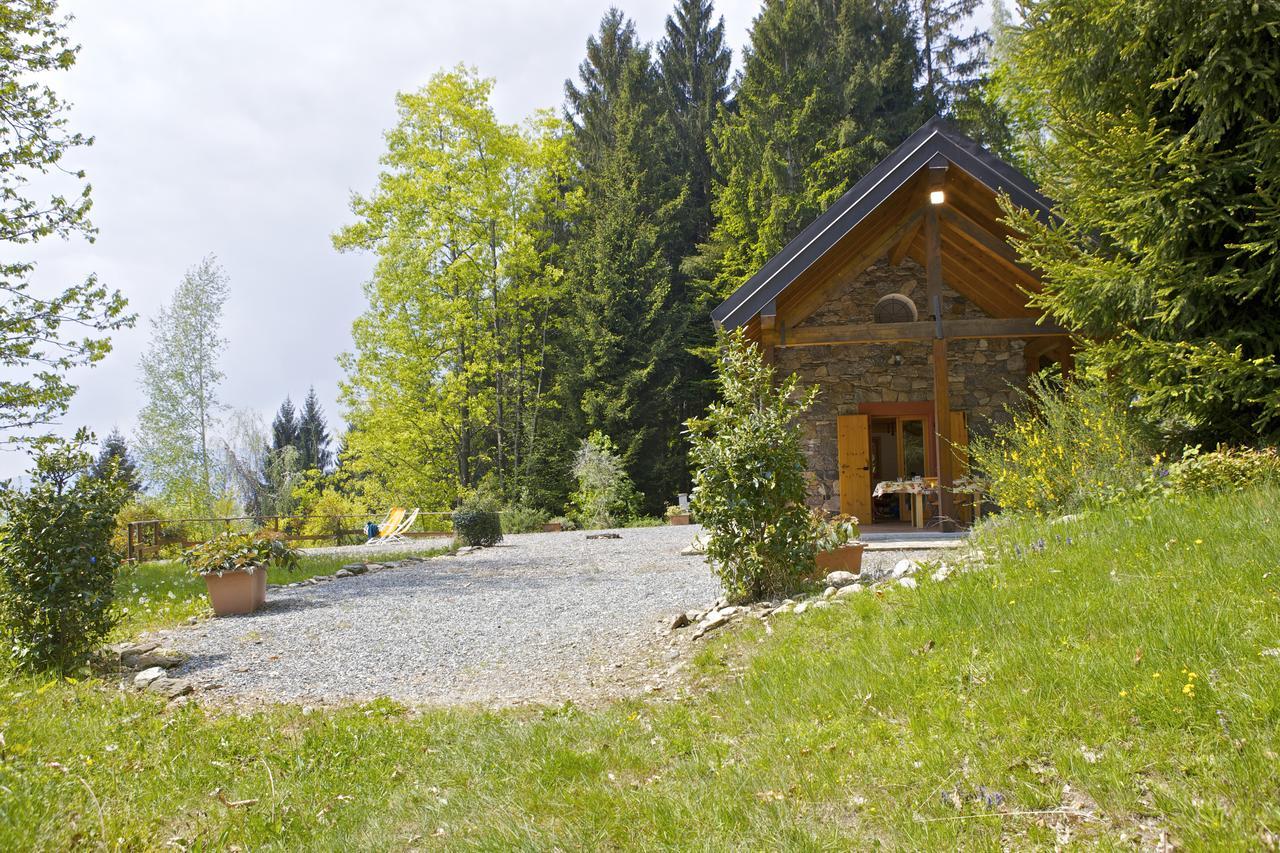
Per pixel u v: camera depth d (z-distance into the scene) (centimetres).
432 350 2919
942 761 351
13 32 1359
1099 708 363
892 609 576
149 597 1180
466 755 448
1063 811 307
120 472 745
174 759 452
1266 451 754
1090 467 898
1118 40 930
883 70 3222
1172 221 852
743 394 820
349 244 2906
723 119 3578
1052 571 556
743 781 366
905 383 1545
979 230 1300
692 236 3881
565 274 3388
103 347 1454
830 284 1345
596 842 322
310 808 386
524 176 3145
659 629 768
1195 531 570
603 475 2692
